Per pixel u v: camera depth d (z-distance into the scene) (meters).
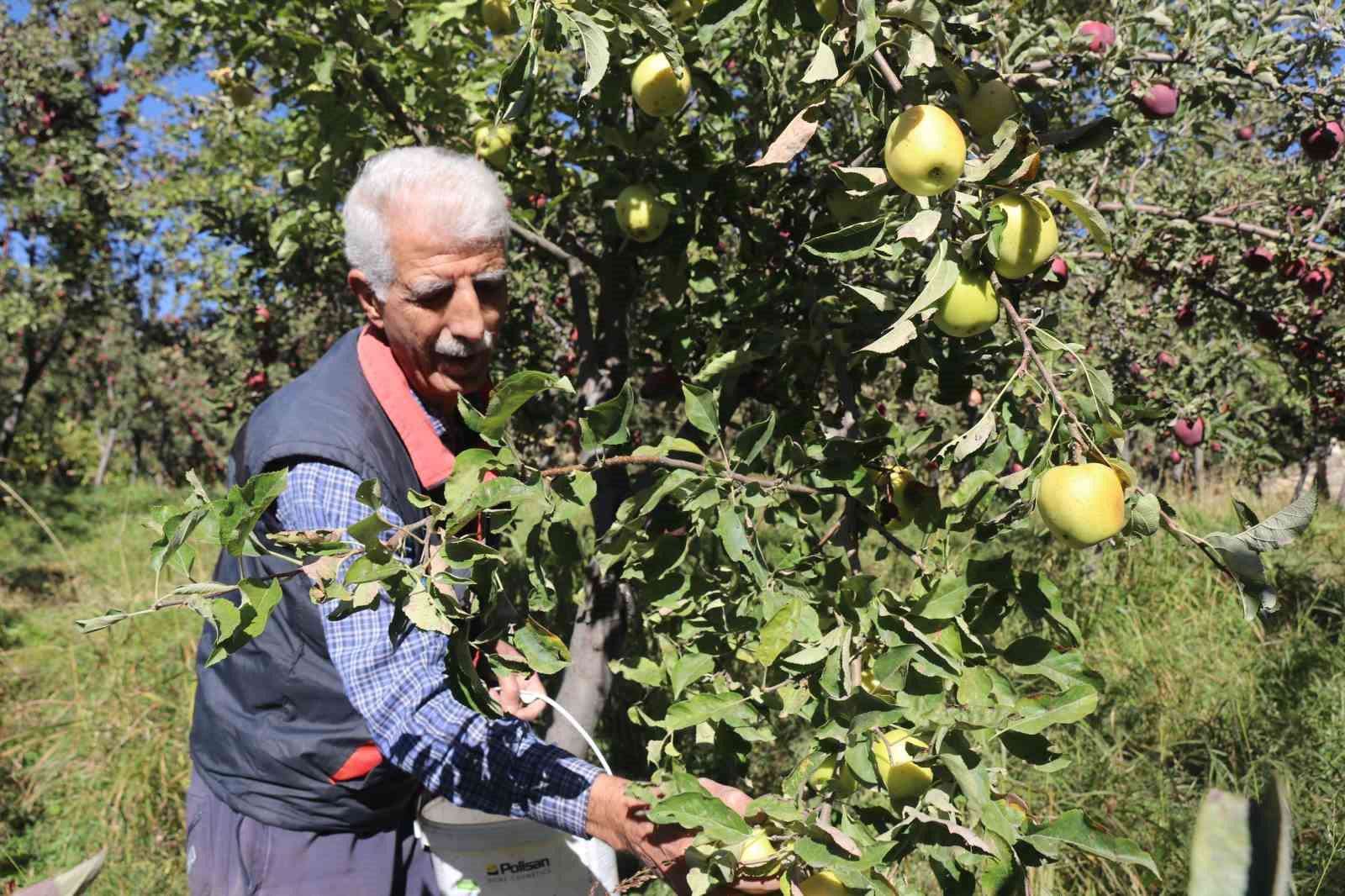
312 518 1.41
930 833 1.02
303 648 1.52
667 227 2.11
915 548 1.32
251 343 4.91
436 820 1.67
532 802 1.24
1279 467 6.06
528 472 1.04
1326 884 2.27
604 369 2.50
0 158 9.26
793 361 1.92
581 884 1.62
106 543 8.16
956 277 1.07
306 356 5.18
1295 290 3.53
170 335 14.67
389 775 1.60
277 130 4.51
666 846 1.15
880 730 1.08
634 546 1.33
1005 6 1.80
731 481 1.24
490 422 1.01
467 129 2.54
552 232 2.68
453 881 1.62
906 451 1.33
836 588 1.28
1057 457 1.10
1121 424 1.14
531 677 1.66
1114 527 1.00
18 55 8.98
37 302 10.59
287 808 1.57
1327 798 2.61
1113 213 3.13
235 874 1.60
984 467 1.14
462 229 1.40
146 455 20.78
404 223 1.39
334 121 2.37
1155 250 3.46
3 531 9.09
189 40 2.76
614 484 2.33
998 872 0.95
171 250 6.80
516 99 1.30
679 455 2.10
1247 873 0.47
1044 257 1.09
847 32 1.17
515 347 3.08
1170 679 3.45
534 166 2.55
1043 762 1.02
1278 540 0.94
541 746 1.28
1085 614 4.06
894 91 1.12
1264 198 3.29
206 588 0.92
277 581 0.96
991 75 1.17
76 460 21.20
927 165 1.02
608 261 2.49
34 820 3.35
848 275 1.92
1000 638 3.63
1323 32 1.78
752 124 2.25
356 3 2.29
